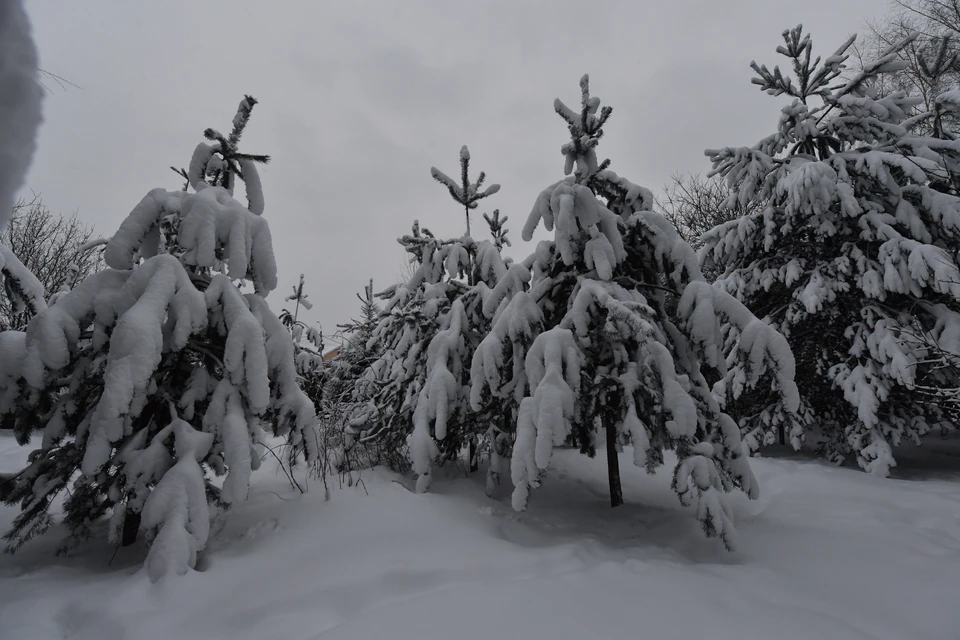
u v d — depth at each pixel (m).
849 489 6.54
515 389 5.55
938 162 7.88
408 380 7.09
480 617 2.77
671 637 2.64
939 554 4.11
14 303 4.75
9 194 1.01
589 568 3.59
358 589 3.17
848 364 8.13
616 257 5.63
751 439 8.89
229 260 4.21
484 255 7.27
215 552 3.81
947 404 7.12
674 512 5.72
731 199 10.42
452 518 4.55
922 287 7.37
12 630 2.79
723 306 5.23
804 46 9.38
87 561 3.96
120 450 3.80
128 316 3.60
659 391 4.79
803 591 3.50
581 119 5.95
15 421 4.24
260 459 4.38
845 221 8.55
